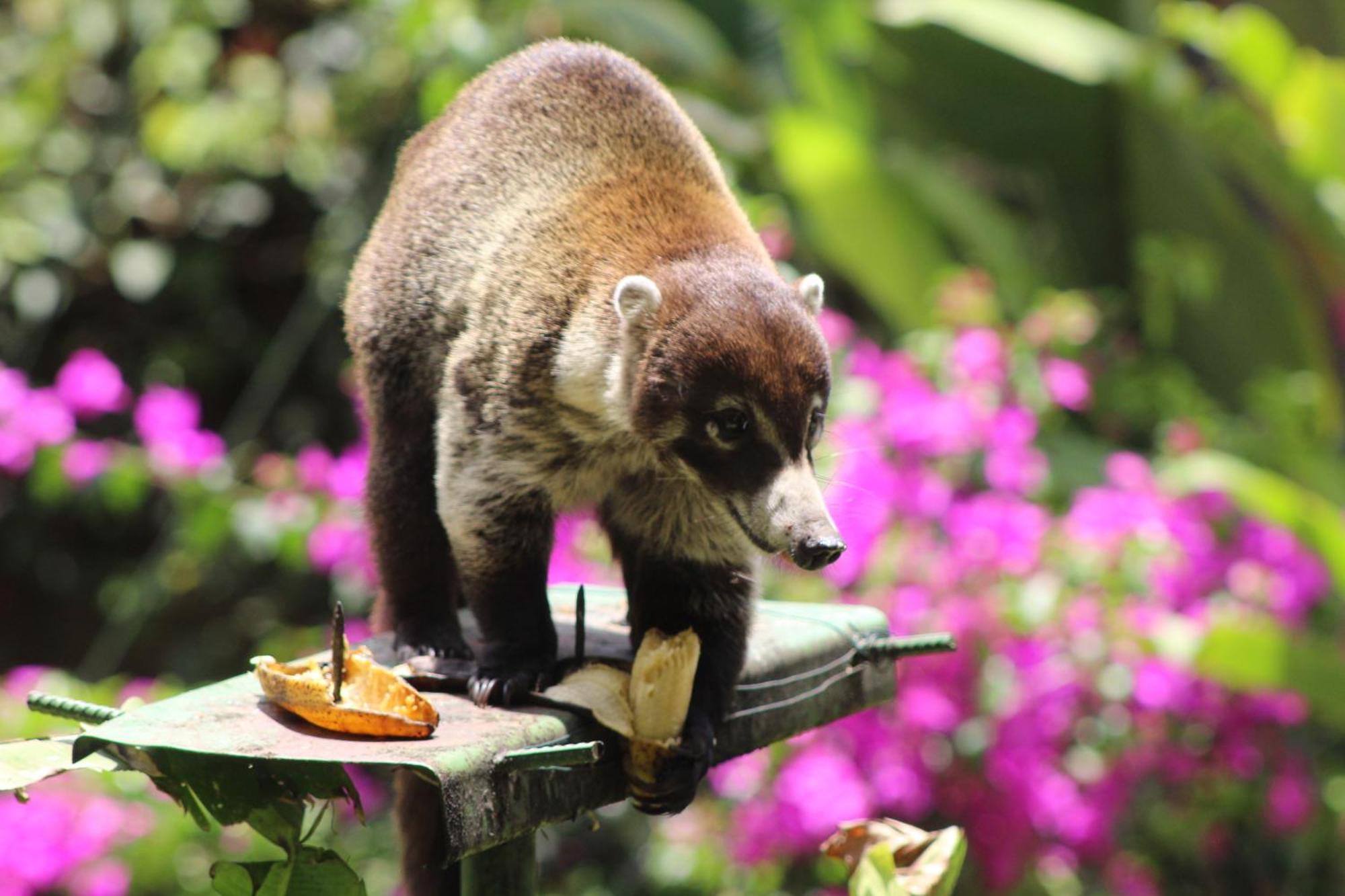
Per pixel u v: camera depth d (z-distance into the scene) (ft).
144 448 42.42
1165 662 32.22
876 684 22.08
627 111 21.89
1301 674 32.14
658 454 19.71
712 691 18.79
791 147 43.57
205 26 53.36
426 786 21.58
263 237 54.13
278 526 37.86
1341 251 41.65
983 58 45.68
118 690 36.68
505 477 19.85
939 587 32.71
